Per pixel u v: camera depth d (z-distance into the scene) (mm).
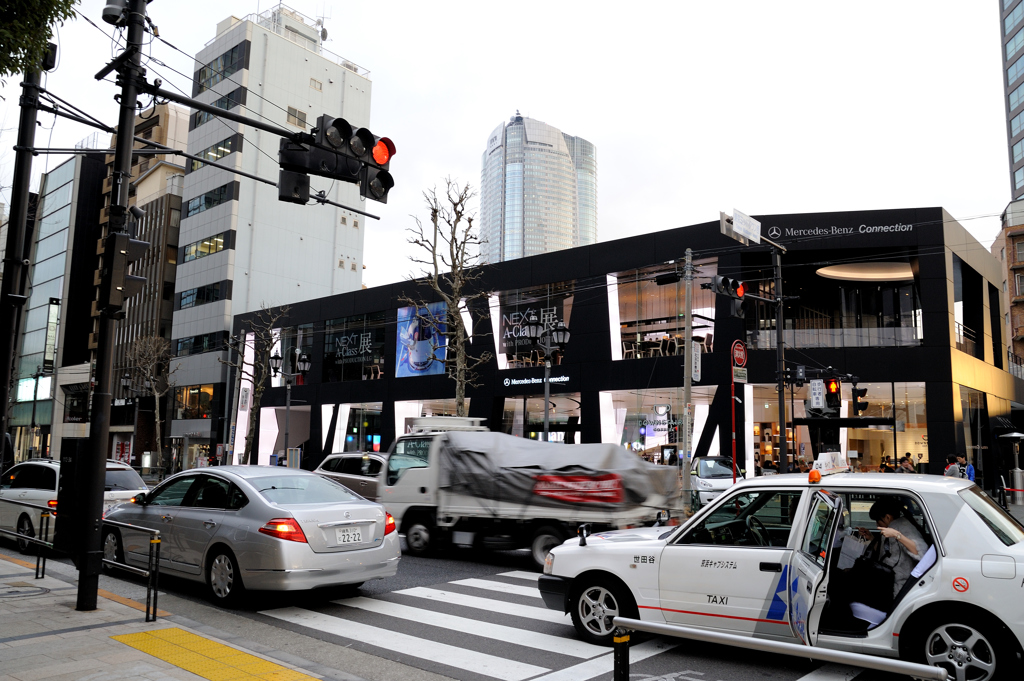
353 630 6934
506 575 10094
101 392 7305
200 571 8047
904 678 5203
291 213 57094
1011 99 74375
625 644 3318
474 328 35906
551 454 10547
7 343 10055
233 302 53125
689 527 6043
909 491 5246
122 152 7477
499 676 5496
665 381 28844
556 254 33156
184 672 5164
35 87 10016
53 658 5438
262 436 47125
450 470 11141
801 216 27109
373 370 41531
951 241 26953
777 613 5414
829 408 19391
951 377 25453
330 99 59375
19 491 11734
